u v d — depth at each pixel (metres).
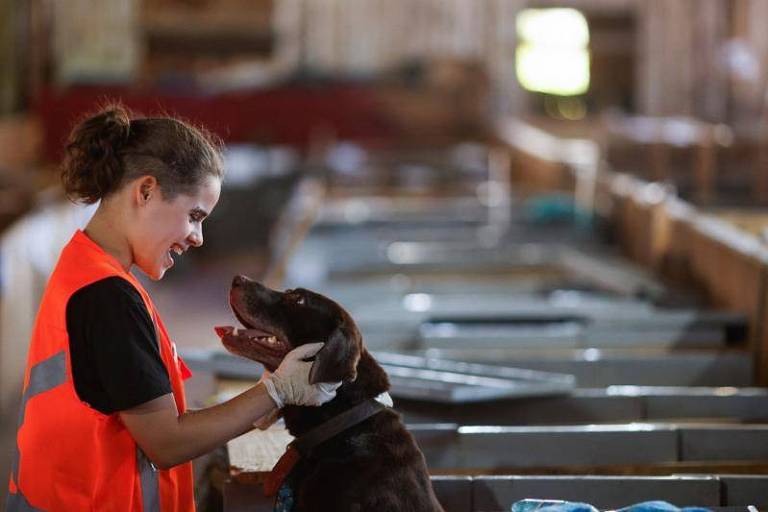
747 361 7.63
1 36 23.73
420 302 9.24
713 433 5.86
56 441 3.68
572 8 28.19
